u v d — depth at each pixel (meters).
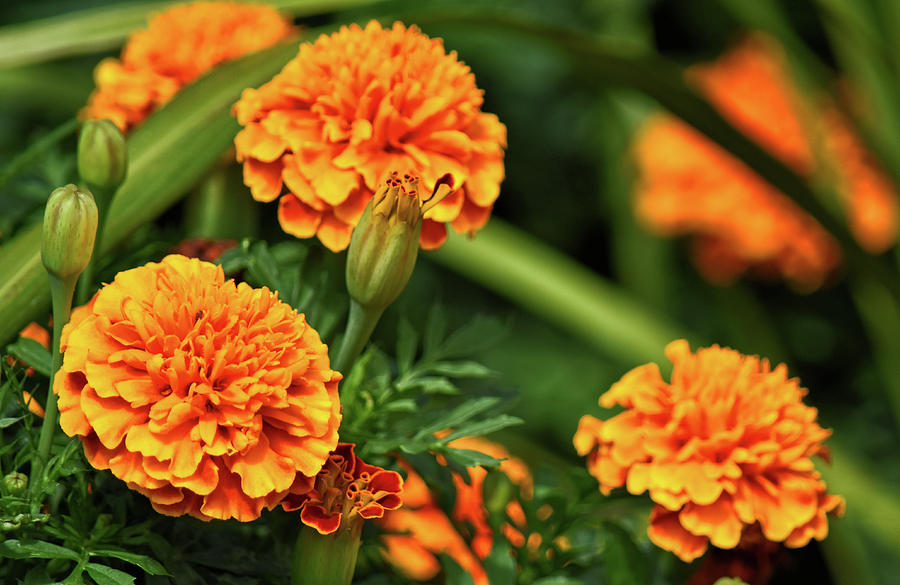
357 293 0.60
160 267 0.60
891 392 1.26
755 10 1.12
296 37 0.72
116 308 0.58
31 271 0.64
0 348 0.63
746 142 0.90
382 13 1.19
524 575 0.67
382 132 0.63
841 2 1.01
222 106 0.69
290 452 0.58
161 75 0.73
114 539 0.61
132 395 0.57
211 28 0.73
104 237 0.66
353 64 0.63
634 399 0.64
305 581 0.60
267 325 0.59
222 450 0.57
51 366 0.61
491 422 0.63
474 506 0.71
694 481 0.63
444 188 0.61
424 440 0.63
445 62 0.64
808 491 0.63
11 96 1.30
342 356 0.62
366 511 0.59
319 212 0.63
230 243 0.67
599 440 0.66
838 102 1.12
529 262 1.24
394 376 0.69
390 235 0.60
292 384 0.59
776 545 0.65
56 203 0.58
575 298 1.22
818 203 0.94
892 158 1.08
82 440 0.58
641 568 0.65
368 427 0.65
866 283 1.26
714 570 0.65
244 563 0.62
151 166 0.67
